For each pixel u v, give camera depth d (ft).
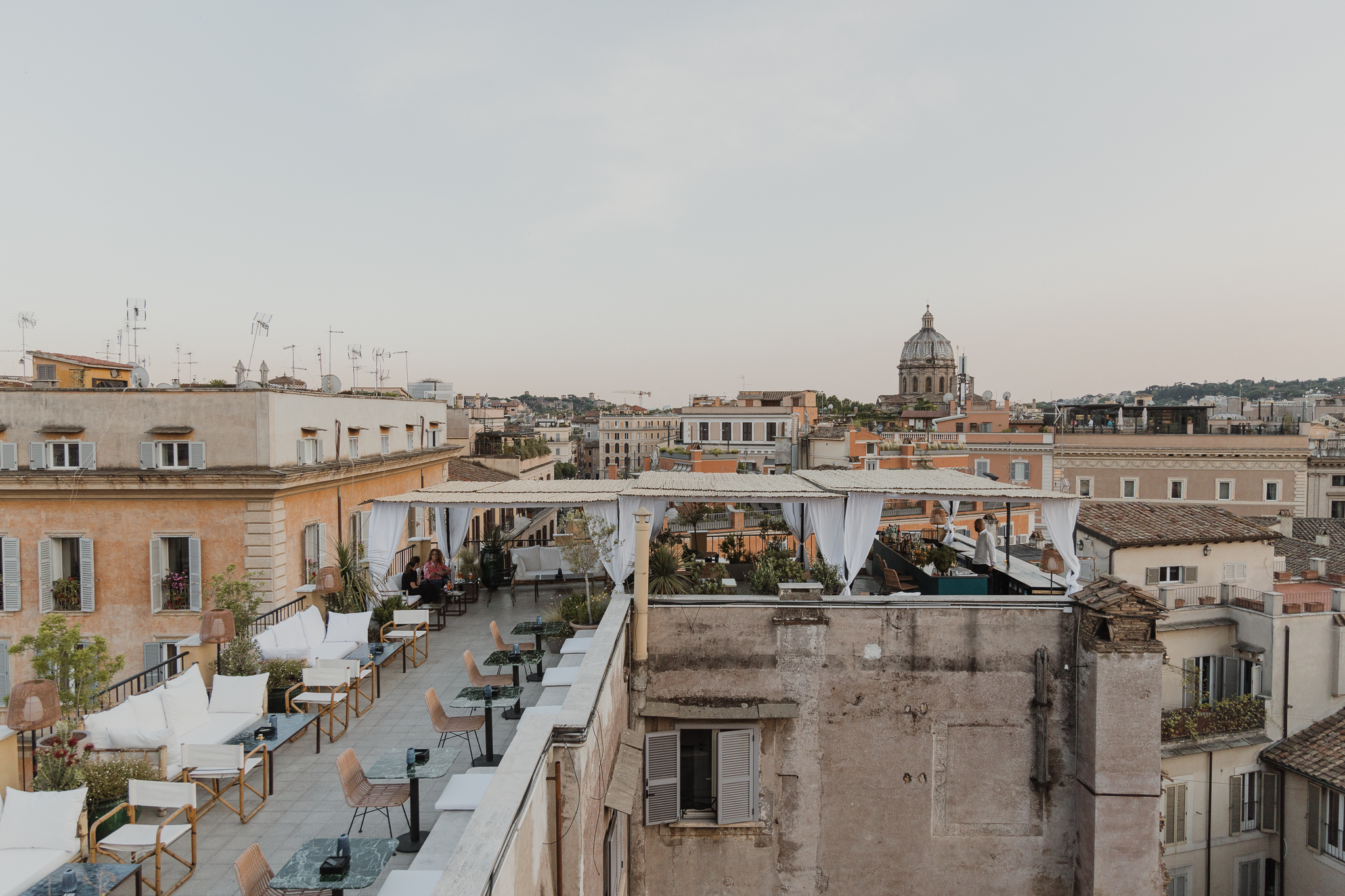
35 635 66.90
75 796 24.29
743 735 41.60
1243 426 217.77
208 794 32.12
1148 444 200.44
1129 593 39.47
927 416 325.42
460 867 15.52
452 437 178.70
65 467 67.41
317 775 34.12
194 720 33.76
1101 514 100.17
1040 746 41.50
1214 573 94.68
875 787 41.86
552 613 52.95
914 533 80.84
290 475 66.33
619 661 35.47
